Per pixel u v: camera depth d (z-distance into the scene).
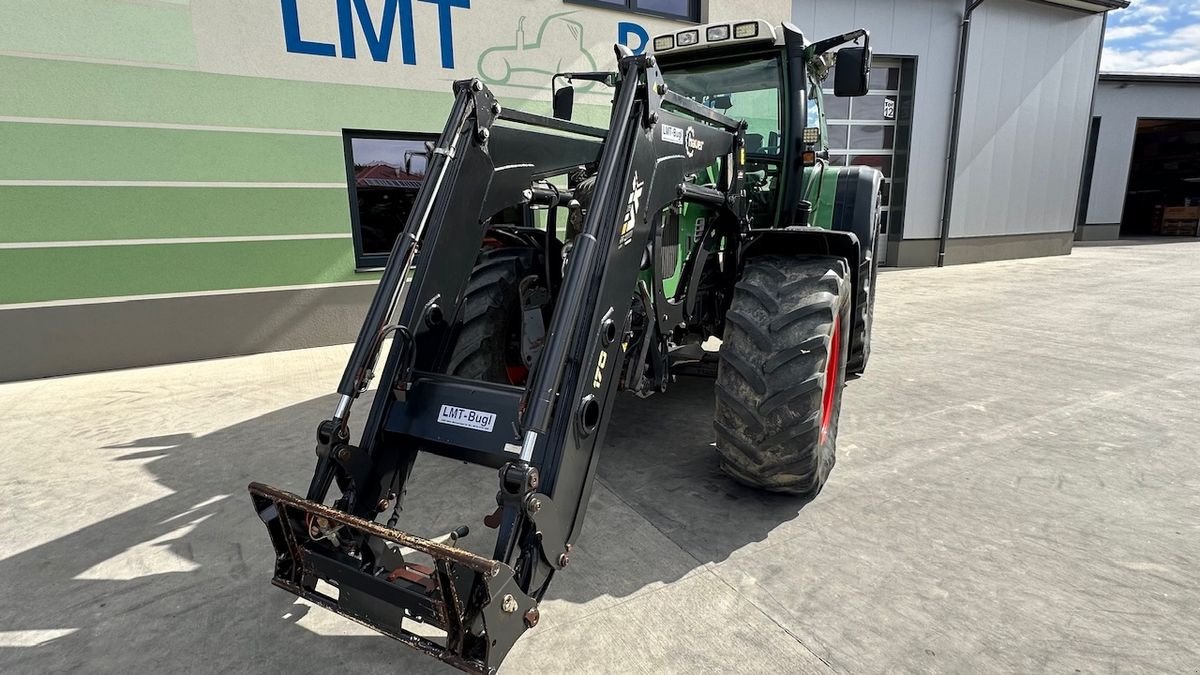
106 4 4.32
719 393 2.44
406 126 5.48
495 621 1.48
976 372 4.54
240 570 2.27
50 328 4.50
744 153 3.04
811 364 2.32
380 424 2.01
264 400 4.05
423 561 2.32
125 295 4.69
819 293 2.41
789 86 3.29
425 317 2.14
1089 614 1.95
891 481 2.85
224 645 1.89
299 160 5.10
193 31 4.59
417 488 2.89
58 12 4.22
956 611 1.97
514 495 1.59
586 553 2.33
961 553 2.28
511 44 5.81
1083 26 11.36
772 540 2.39
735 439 2.44
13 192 4.30
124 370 4.73
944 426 3.51
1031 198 11.77
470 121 2.18
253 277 5.09
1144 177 18.64
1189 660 1.75
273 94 4.91
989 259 11.57
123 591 2.15
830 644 1.84
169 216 4.74
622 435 3.45
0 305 4.36
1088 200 15.36
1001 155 11.16
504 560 1.55
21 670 1.80
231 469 3.06
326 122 5.14
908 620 1.94
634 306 2.34
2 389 4.29
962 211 11.01
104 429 3.57
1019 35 10.75
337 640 1.91
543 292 3.10
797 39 3.23
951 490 2.76
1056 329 5.89
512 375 3.00
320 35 5.00
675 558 2.29
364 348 1.92
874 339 5.62
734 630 1.91
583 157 2.85
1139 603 2.00
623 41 6.43
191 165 4.75
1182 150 17.72
